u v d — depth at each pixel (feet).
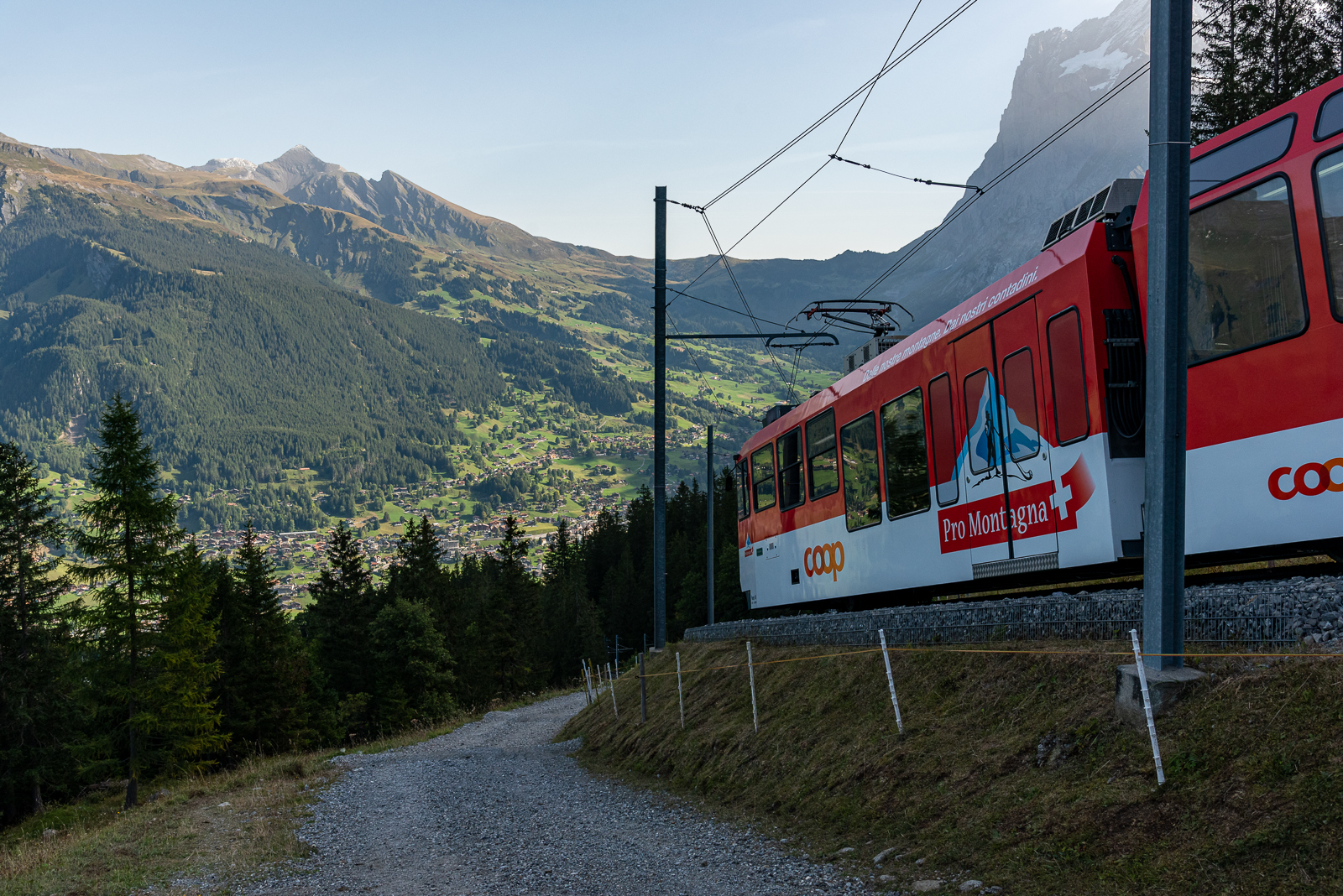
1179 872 20.79
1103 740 26.86
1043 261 40.29
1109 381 36.19
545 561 505.25
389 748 120.47
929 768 32.48
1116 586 43.04
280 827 55.67
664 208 89.04
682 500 491.31
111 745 140.87
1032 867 24.13
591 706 99.35
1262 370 30.35
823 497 63.46
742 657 63.72
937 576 48.65
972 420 45.39
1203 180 33.24
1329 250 28.32
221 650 209.15
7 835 140.67
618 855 38.86
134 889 41.34
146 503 124.36
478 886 37.14
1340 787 19.61
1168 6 27.32
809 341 77.20
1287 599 25.55
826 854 31.63
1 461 167.53
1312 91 29.81
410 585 323.78
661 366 89.66
